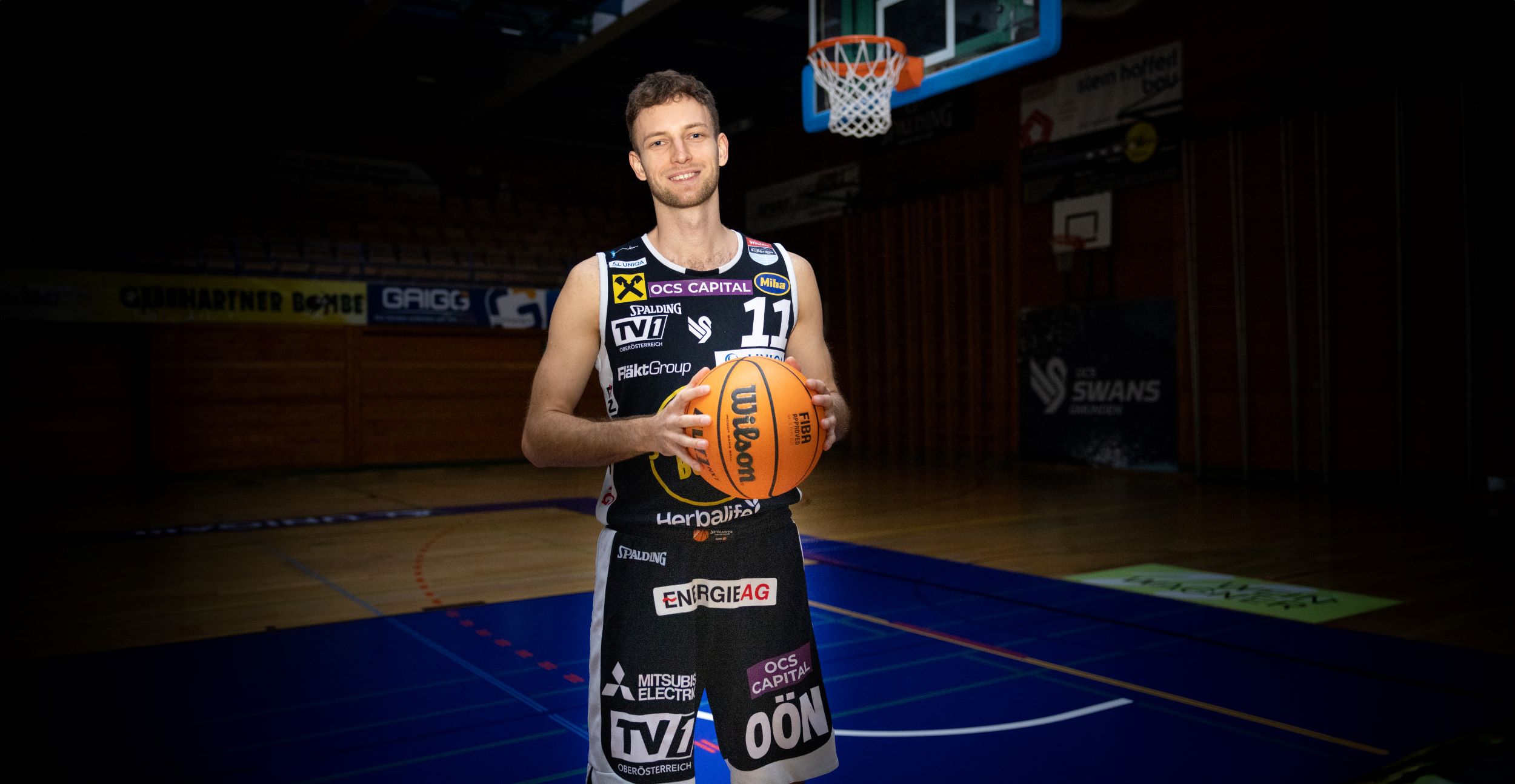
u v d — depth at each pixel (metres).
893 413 11.92
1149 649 3.32
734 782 1.45
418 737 2.56
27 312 9.58
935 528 6.18
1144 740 2.47
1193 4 8.62
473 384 12.03
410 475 10.75
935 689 2.92
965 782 2.22
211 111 12.30
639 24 10.16
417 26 10.93
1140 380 9.25
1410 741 2.44
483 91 12.86
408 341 11.62
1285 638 3.44
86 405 9.95
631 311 1.42
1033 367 10.28
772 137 13.70
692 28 10.90
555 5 10.31
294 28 10.79
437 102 13.38
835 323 12.84
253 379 10.70
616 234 14.38
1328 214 7.71
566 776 2.30
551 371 1.45
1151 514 6.70
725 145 1.47
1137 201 9.22
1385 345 7.43
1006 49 5.44
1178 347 8.90
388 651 3.44
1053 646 3.38
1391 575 4.53
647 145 1.41
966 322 11.06
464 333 11.96
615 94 13.06
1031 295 10.28
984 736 2.52
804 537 5.84
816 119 6.47
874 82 5.95
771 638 1.43
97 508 7.82
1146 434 9.22
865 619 3.80
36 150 10.23
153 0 10.00
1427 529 5.88
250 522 6.98
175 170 11.30
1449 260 7.00
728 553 1.42
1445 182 7.00
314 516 7.26
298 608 4.15
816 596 4.22
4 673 3.17
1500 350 6.75
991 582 4.50
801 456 1.36
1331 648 3.30
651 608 1.40
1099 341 9.59
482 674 3.15
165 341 10.23
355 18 9.97
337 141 13.12
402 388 11.59
